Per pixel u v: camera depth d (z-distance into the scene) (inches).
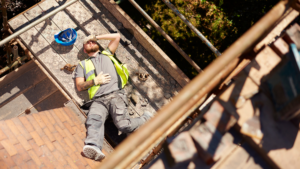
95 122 155.4
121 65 175.3
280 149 57.2
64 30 184.1
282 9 46.7
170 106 38.7
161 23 229.6
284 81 54.8
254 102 58.6
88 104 169.8
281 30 68.5
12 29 183.9
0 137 107.3
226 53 42.2
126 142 36.9
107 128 176.2
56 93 195.8
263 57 62.1
